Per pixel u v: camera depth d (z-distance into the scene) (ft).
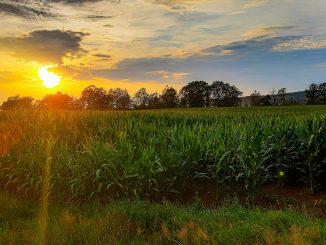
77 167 35.40
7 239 23.43
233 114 97.66
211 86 427.33
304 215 26.76
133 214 27.20
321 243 20.83
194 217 26.94
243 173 35.81
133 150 37.14
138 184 34.73
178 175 36.86
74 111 84.53
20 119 68.95
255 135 39.58
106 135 56.24
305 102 402.31
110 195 35.35
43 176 36.09
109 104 350.02
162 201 34.09
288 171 40.57
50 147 39.70
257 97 405.59
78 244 22.70
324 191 37.96
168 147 40.45
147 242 23.15
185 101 427.33
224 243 22.24
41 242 22.66
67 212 27.86
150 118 86.94
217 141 40.78
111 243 22.70
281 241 21.07
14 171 39.52
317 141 39.50
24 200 34.65
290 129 43.98
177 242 22.93
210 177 38.50
